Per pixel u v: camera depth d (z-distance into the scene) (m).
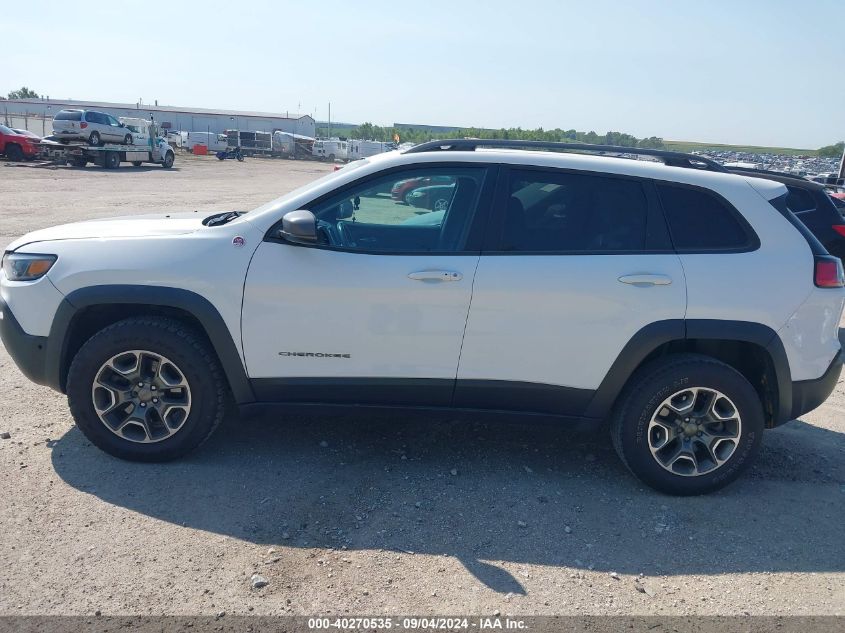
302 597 2.96
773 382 4.01
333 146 65.25
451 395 3.96
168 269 3.82
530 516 3.70
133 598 2.89
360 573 3.14
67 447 4.16
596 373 3.90
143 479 3.84
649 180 3.99
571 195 3.97
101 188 22.06
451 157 3.98
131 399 3.96
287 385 3.94
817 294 3.94
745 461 3.97
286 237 3.81
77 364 3.86
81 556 3.14
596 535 3.56
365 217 3.98
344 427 4.67
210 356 3.94
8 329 3.99
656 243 3.92
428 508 3.72
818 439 4.94
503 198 3.93
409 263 3.82
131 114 75.50
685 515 3.80
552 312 3.81
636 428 3.92
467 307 3.80
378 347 3.86
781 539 3.61
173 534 3.35
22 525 3.34
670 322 3.83
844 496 4.10
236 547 3.28
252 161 54.41
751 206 4.00
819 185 8.37
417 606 2.95
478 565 3.25
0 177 23.89
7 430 4.34
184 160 47.62
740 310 3.84
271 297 3.81
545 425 4.06
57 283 3.88
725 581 3.23
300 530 3.45
